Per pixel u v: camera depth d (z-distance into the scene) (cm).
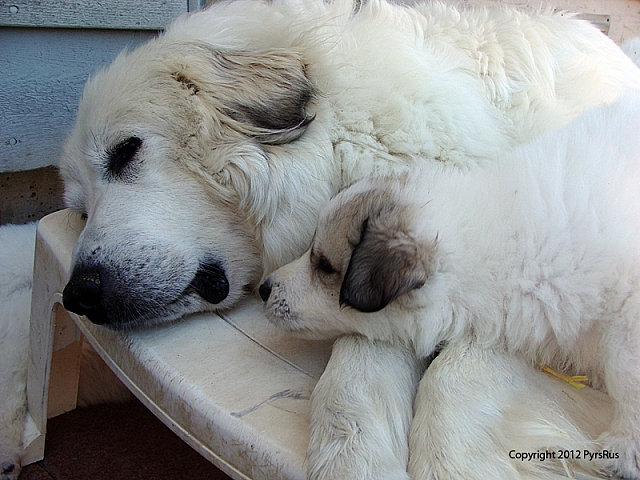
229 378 49
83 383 80
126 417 80
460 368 46
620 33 136
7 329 75
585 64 70
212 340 54
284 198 59
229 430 44
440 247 48
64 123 97
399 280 46
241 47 59
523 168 52
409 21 68
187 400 47
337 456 40
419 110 60
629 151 52
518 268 48
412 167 59
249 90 58
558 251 47
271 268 62
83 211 66
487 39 69
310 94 59
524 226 48
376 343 49
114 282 54
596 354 47
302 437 43
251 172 57
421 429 43
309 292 52
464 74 66
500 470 41
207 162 58
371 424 42
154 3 97
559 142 54
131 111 57
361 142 60
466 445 41
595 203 48
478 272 48
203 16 63
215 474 71
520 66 67
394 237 47
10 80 90
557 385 47
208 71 58
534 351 48
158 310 55
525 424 43
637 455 41
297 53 60
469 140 62
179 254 57
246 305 61
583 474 42
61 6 90
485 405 43
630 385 42
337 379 45
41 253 67
